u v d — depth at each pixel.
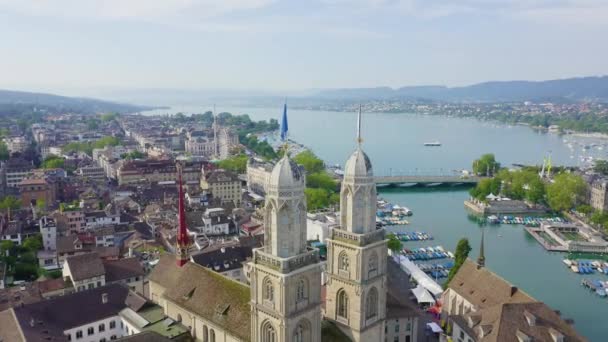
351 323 84.75
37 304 109.00
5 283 155.38
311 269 75.69
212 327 91.88
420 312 131.12
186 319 99.44
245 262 160.50
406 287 151.12
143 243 192.50
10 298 124.88
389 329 117.88
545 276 183.12
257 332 78.12
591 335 139.00
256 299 77.06
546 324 106.31
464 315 119.69
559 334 102.94
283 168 73.12
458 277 137.88
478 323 113.06
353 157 82.62
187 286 102.00
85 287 139.25
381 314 88.00
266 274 74.56
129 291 120.44
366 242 82.44
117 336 114.88
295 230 74.25
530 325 105.19
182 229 121.38
